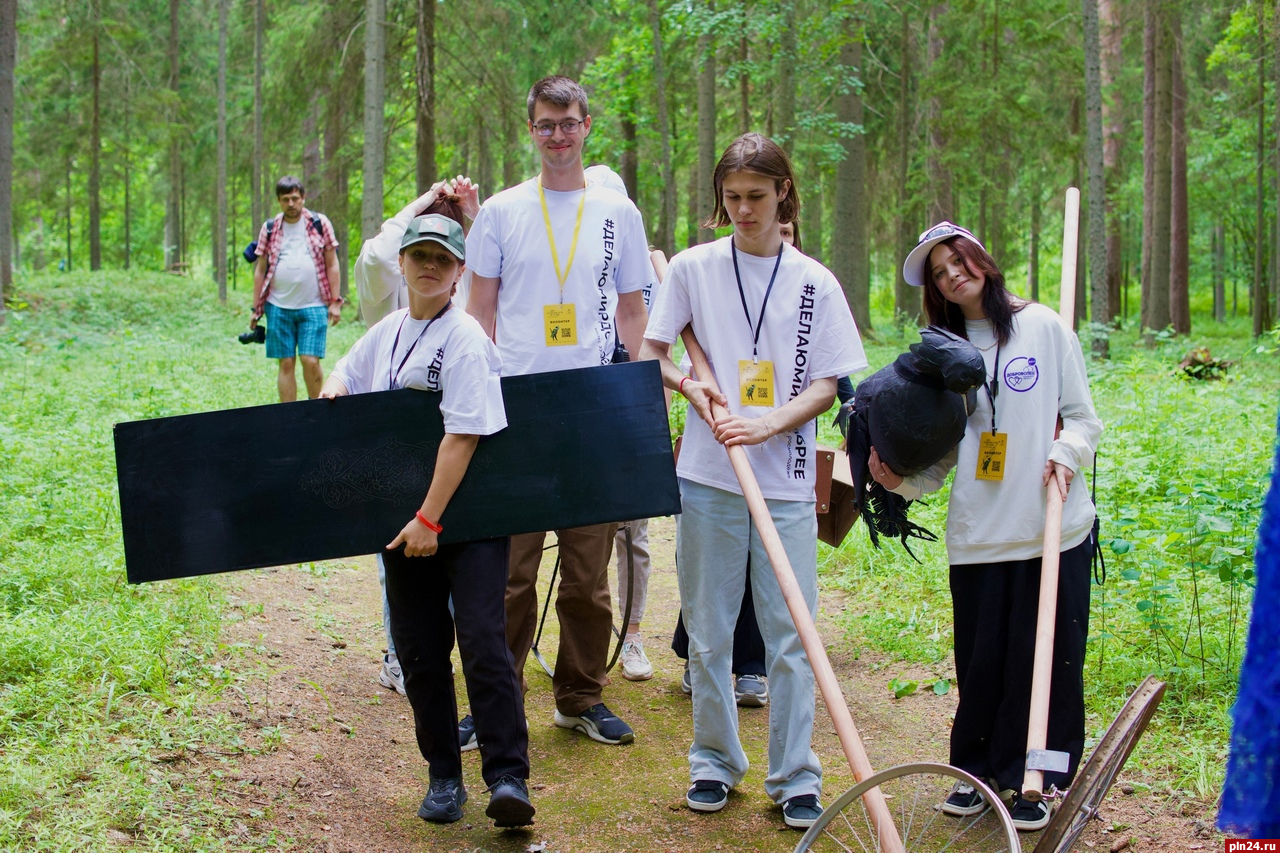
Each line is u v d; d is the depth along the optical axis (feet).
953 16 71.41
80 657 12.14
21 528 16.74
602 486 10.65
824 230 97.19
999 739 10.66
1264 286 92.07
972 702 10.79
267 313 27.84
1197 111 85.25
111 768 9.88
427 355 10.45
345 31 59.82
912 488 11.13
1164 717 12.30
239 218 131.54
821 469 14.64
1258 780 5.65
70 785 9.64
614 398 10.75
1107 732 8.32
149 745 10.55
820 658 8.97
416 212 14.79
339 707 13.29
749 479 10.21
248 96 84.43
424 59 56.75
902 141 75.31
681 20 52.16
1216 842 9.76
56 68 94.12
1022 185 90.27
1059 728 10.39
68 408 26.66
